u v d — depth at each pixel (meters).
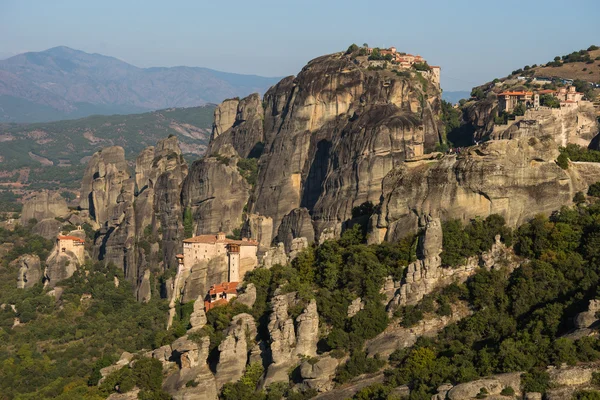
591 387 165.12
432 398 173.88
